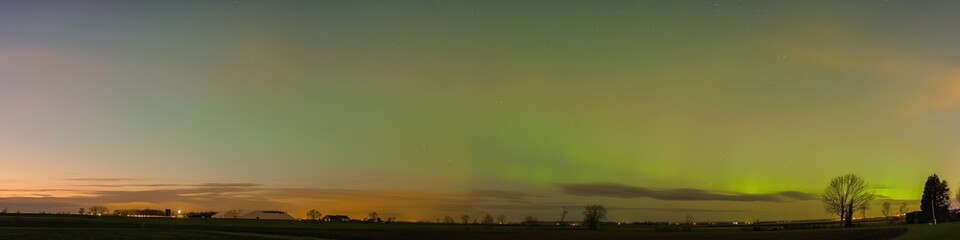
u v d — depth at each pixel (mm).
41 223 139375
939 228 91188
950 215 123000
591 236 131875
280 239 106062
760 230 133000
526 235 134375
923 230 91250
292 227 150750
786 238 106625
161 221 167250
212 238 104438
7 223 136875
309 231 135000
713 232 133250
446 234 134750
